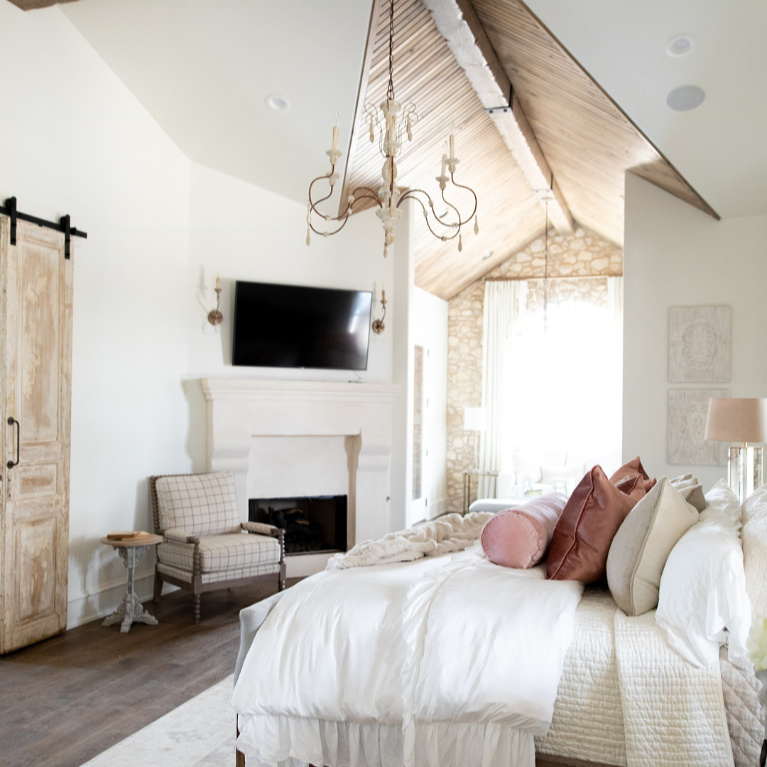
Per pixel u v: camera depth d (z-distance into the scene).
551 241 10.10
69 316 4.32
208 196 5.76
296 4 3.61
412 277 6.62
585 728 2.21
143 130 5.11
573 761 2.22
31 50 4.10
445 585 2.51
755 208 5.59
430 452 9.72
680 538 2.46
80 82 4.48
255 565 4.88
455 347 10.47
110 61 4.67
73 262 4.39
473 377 10.43
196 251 5.70
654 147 4.62
